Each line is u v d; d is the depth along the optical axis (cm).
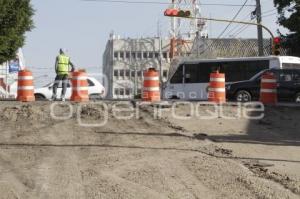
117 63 11638
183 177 1061
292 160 1278
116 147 1371
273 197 933
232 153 1333
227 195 941
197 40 7581
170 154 1288
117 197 924
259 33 4397
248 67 3597
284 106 2267
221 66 3662
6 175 1091
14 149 1351
